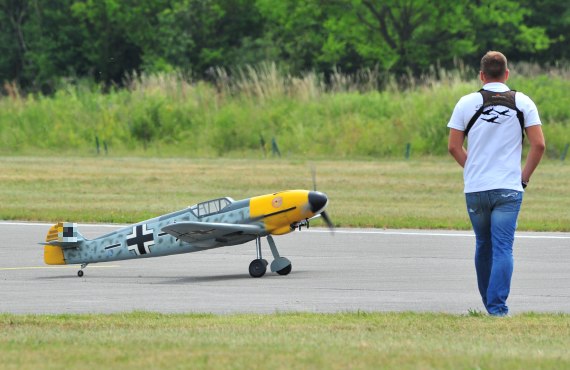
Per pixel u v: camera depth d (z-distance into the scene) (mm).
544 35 189625
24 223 67000
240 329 26578
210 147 127562
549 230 61219
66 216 69000
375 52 181375
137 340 23891
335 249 53656
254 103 138375
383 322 28344
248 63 184500
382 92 140375
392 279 42656
